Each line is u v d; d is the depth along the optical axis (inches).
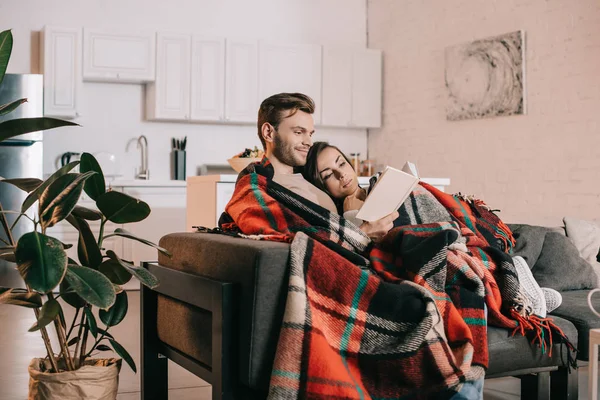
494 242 112.8
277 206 92.9
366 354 79.0
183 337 94.7
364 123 297.6
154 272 103.4
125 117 271.6
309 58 285.6
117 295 98.2
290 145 102.5
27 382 128.0
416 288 82.2
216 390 81.0
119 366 96.7
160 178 277.0
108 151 269.6
